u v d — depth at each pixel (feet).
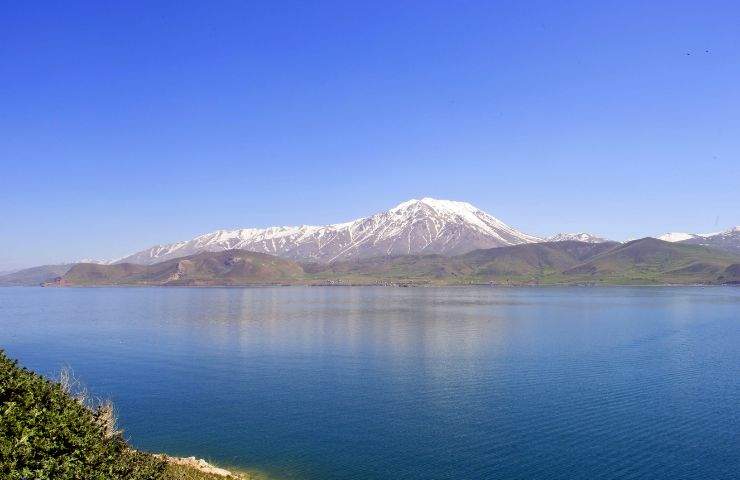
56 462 74.59
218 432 187.73
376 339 423.23
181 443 177.06
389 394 238.27
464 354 346.13
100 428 102.17
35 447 73.72
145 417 206.39
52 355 355.56
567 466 153.38
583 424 191.31
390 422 196.75
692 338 421.18
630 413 204.23
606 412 205.98
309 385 257.96
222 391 247.09
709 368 292.81
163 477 105.19
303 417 204.54
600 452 163.94
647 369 290.76
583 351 356.59
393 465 156.04
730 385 250.16
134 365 315.37
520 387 248.93
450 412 208.54
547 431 184.03
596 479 144.25
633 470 150.00
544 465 154.20
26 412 79.82
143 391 248.52
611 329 485.56
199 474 127.34
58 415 84.38
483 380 264.93
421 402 224.12
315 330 489.67
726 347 372.99
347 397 233.76
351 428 190.39
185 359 335.47
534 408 212.64
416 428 189.57
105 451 91.81
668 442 171.83
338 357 338.75
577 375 275.39
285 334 459.73
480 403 221.25
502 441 174.81
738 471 148.46
